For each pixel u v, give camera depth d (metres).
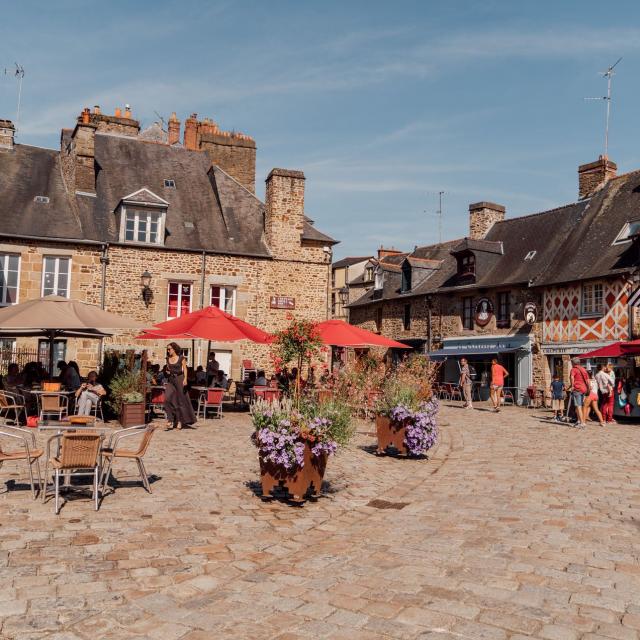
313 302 21.72
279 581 4.45
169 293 20.28
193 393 15.30
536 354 22.67
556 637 3.52
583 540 5.37
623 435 13.51
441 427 14.85
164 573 4.61
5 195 19.47
